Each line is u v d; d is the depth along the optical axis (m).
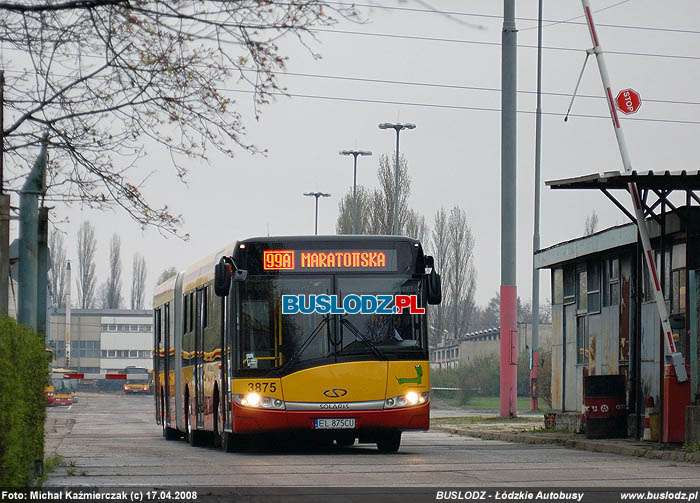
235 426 40.25
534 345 97.38
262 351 40.31
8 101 23.70
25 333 21.52
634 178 40.91
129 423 88.44
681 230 45.12
